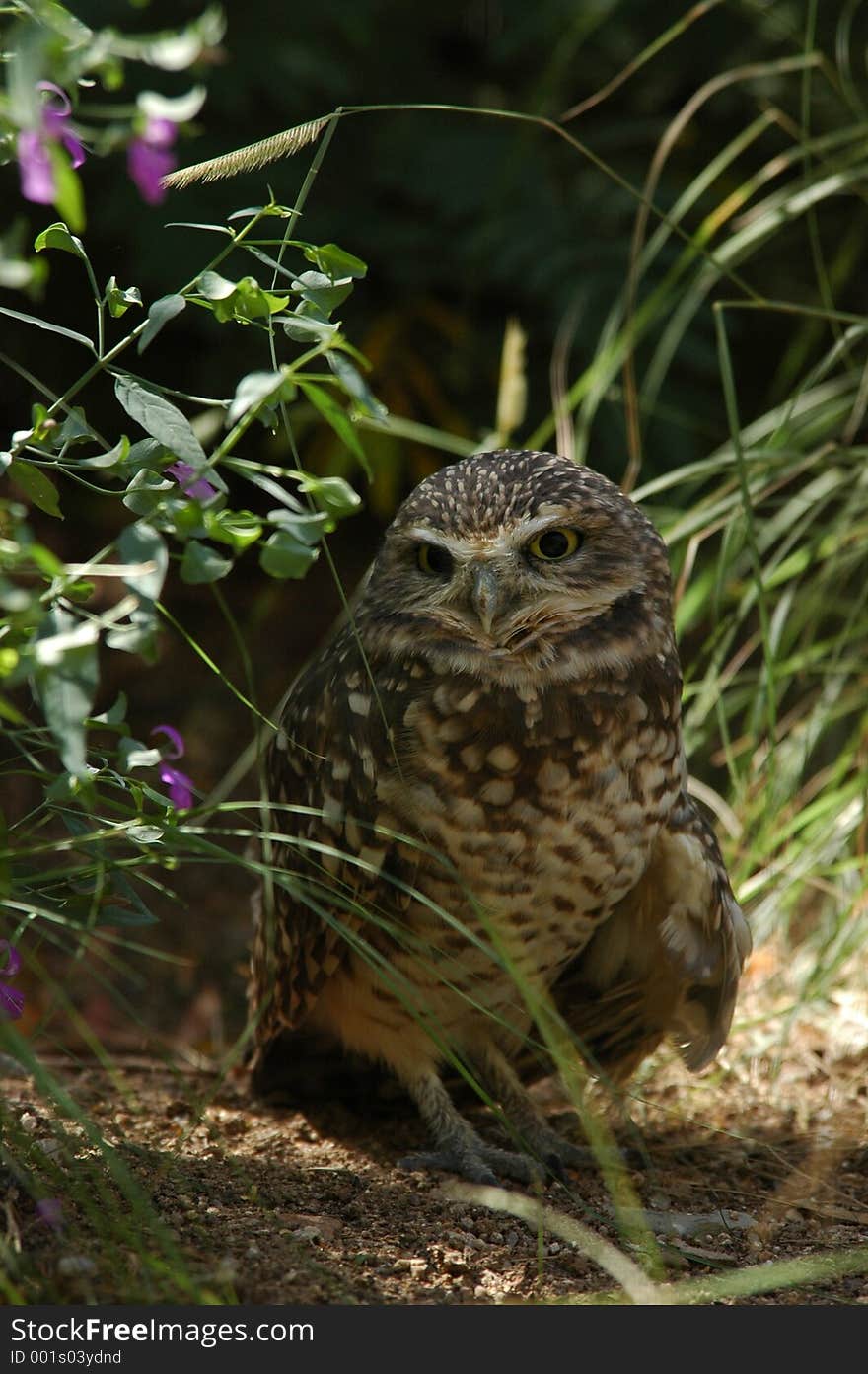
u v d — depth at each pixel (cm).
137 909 443
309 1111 671
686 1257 496
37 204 1080
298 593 1325
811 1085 686
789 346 1219
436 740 549
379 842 560
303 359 379
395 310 1191
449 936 565
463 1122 591
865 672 867
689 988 618
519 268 1104
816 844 757
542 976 588
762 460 779
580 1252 493
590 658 554
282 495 396
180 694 1190
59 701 343
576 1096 459
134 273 1016
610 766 556
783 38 1098
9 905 405
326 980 600
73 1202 454
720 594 766
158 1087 695
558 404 817
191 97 350
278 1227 480
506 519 552
